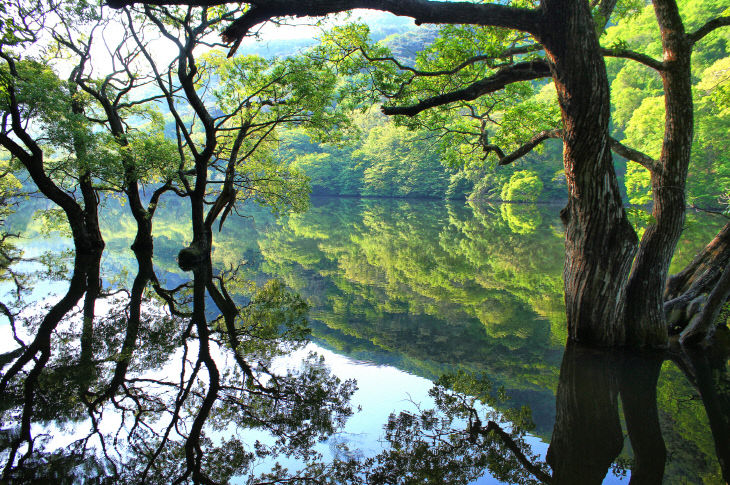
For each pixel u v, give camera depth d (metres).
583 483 4.48
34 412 6.18
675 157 7.16
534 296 13.17
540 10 6.42
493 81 7.51
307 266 18.44
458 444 5.43
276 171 19.20
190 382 7.27
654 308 7.61
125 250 21.11
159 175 17.88
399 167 69.06
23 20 14.11
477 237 26.50
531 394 6.65
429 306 12.35
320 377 7.56
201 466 5.07
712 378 6.62
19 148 15.72
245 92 17.19
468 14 6.43
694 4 36.28
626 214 7.50
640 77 42.78
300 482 4.75
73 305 11.73
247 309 11.79
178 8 15.02
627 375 6.76
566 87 6.61
